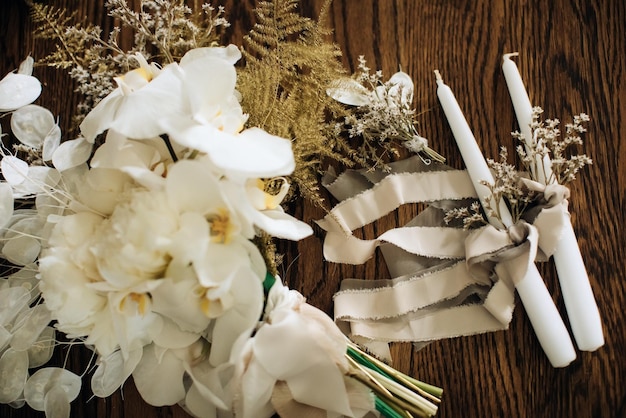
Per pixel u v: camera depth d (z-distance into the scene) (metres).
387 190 0.63
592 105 0.65
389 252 0.63
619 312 0.63
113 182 0.53
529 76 0.65
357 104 0.63
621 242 0.64
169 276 0.50
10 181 0.56
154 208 0.50
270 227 0.52
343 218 0.63
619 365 0.62
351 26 0.66
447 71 0.65
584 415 0.62
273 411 0.59
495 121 0.65
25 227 0.58
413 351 0.63
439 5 0.66
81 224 0.53
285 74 0.62
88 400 0.63
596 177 0.64
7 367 0.59
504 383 0.62
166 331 0.55
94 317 0.53
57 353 0.63
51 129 0.60
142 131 0.51
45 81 0.65
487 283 0.62
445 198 0.63
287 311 0.56
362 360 0.60
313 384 0.56
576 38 0.65
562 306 0.63
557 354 0.60
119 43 0.65
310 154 0.63
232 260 0.51
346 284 0.63
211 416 0.57
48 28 0.65
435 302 0.62
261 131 0.53
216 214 0.51
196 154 0.53
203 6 0.62
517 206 0.61
